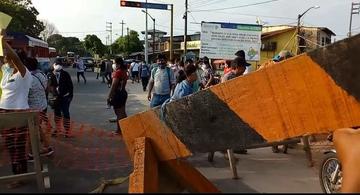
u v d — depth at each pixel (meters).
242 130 4.59
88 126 10.62
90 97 19.41
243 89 4.56
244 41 23.50
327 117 4.31
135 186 3.97
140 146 4.62
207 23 23.14
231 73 8.12
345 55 4.20
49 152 7.42
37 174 5.45
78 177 6.22
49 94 10.86
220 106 4.66
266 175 6.46
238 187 5.77
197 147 4.77
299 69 4.35
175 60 18.62
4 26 5.81
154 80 9.74
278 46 46.75
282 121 4.45
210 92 4.68
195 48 56.09
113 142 8.70
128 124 5.07
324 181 5.49
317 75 4.30
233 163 6.26
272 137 4.50
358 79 4.18
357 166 4.53
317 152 7.80
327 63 4.26
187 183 3.60
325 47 4.25
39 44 32.78
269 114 4.49
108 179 6.05
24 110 6.13
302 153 7.97
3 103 6.15
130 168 6.75
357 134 4.76
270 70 4.45
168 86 9.62
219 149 4.71
